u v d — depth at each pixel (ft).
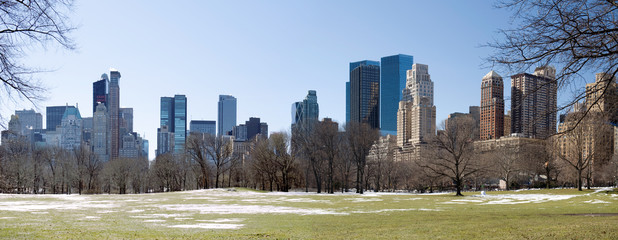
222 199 171.01
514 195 196.24
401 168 384.27
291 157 278.87
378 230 55.83
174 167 366.22
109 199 171.42
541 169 267.18
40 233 53.78
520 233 46.85
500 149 279.69
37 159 325.21
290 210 107.76
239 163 332.19
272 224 68.95
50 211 101.40
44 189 360.07
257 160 285.64
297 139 280.31
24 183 299.58
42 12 37.35
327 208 115.55
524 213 87.10
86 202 148.56
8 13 37.01
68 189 347.97
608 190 203.21
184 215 90.74
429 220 71.82
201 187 357.82
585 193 195.21
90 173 352.49
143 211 103.86
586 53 38.14
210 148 317.42
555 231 47.16
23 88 39.27
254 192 236.22
